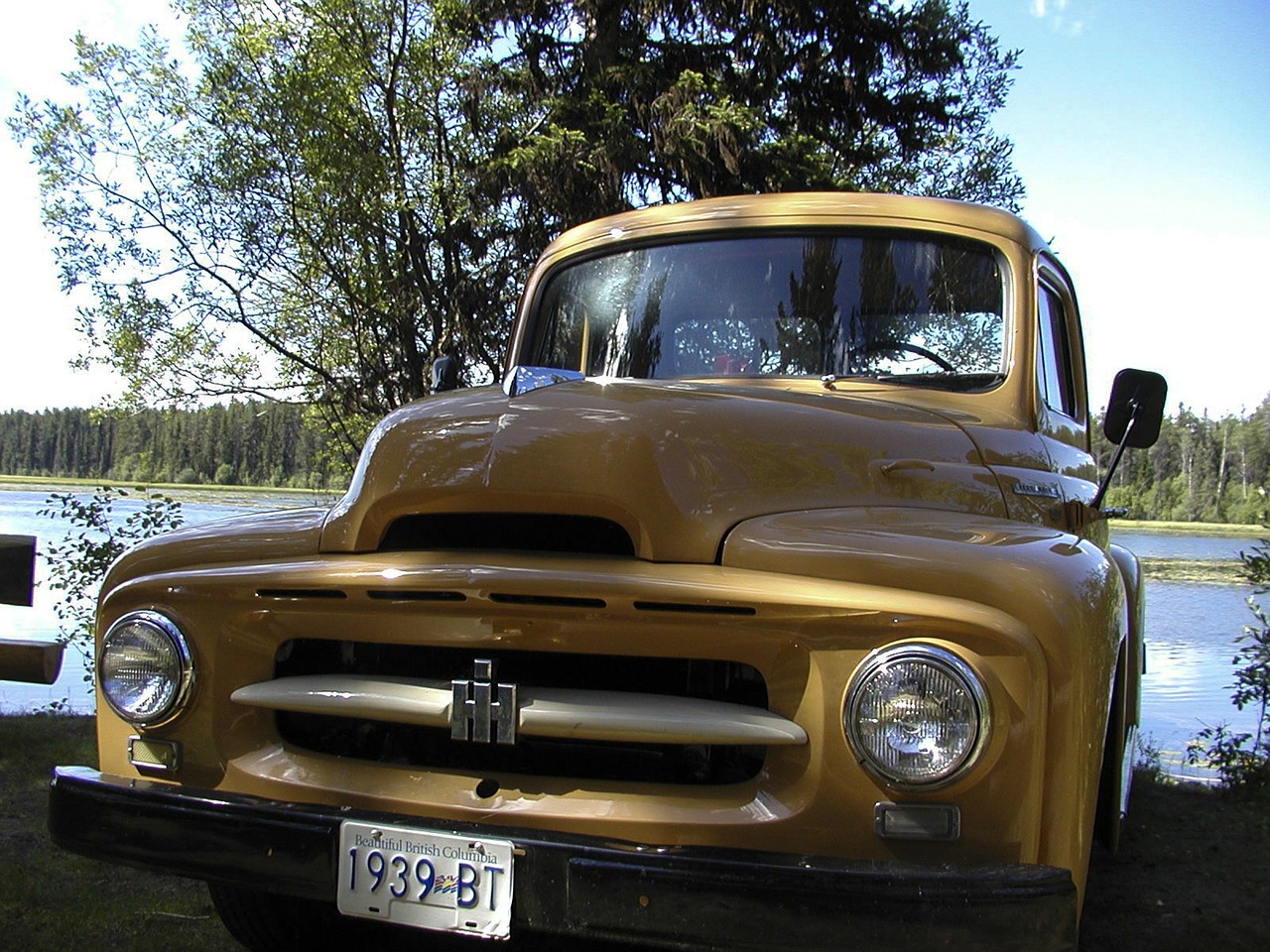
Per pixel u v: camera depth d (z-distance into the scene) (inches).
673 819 72.5
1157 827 163.5
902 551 73.1
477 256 495.8
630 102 510.0
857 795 69.4
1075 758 69.8
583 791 75.4
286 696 81.8
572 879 69.8
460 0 473.7
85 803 83.2
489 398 88.3
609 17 522.3
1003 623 68.1
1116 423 113.0
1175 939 118.7
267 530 90.2
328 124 438.3
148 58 440.5
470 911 72.4
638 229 131.2
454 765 82.1
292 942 109.5
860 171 600.4
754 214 125.6
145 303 451.5
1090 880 138.8
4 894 122.3
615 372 126.6
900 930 63.6
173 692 84.5
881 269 119.6
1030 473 106.0
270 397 492.1
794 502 81.8
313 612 82.0
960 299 116.7
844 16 537.0
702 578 73.4
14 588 137.6
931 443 95.0
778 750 72.5
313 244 455.2
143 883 129.4
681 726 72.2
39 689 328.2
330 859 76.4
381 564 79.6
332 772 81.9
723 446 82.0
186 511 394.3
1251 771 187.8
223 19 451.5
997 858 67.9
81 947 109.3
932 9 564.7
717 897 66.4
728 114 475.5
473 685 76.0
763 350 120.0
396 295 465.1
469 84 482.3
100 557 275.6
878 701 68.2
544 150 458.6
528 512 79.8
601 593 73.1
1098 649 74.6
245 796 80.4
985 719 66.9
